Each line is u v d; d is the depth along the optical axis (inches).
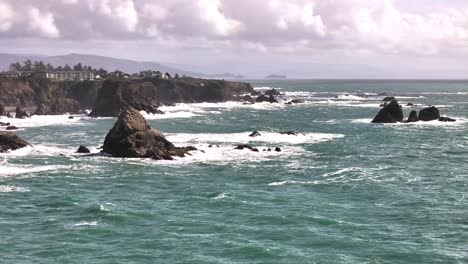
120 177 2422.5
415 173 2477.9
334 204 1908.2
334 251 1419.8
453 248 1440.7
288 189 2166.6
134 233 1574.8
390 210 1818.4
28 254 1397.6
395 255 1389.0
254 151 3137.3
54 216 1759.4
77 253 1406.3
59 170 2573.8
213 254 1398.9
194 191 2126.0
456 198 1979.6
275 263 1339.8
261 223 1672.0
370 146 3378.4
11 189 2167.8
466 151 3159.5
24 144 3181.6
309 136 3870.6
